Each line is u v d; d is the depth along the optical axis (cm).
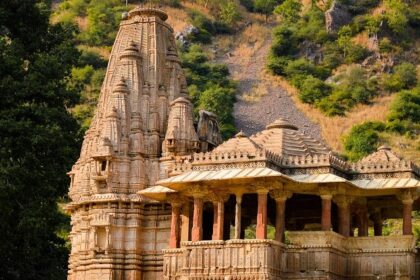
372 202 4334
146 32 5197
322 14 16175
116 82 5044
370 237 3962
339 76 14512
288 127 4291
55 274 5031
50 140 4431
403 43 15362
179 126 4825
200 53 15012
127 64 5044
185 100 4900
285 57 15250
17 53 4766
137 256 4709
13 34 5012
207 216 4491
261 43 16150
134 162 4828
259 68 15200
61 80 5159
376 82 14312
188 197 4209
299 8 16875
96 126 5053
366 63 14900
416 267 3991
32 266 4862
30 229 4394
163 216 4753
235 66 15312
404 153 12000
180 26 16062
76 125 4891
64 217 5241
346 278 3956
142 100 4981
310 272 3850
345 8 16250
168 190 4241
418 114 13112
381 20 15562
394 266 3888
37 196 4503
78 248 4862
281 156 4053
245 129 13150
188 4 17125
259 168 3903
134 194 4775
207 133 5028
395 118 13038
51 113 4609
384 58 14962
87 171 4909
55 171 4600
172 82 5122
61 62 5003
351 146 12188
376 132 12644
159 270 4706
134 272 4681
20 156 4453
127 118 4909
